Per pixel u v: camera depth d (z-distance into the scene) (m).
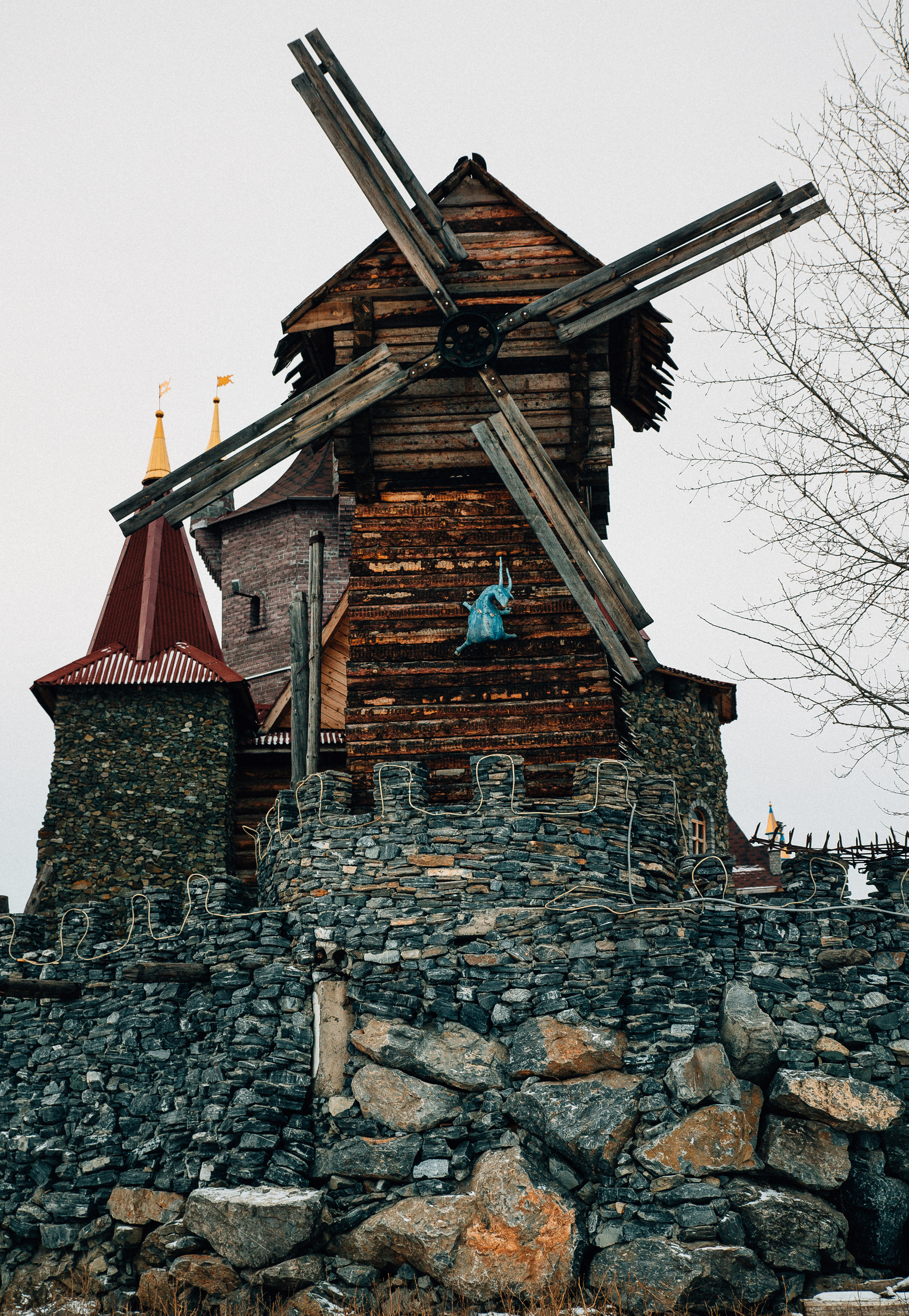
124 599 27.98
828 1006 13.66
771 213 18.55
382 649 17.64
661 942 14.30
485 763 16.47
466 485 18.44
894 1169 12.87
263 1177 14.08
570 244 18.84
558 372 18.62
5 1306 14.27
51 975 16.67
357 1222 13.64
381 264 18.86
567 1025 14.10
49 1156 15.35
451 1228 13.09
